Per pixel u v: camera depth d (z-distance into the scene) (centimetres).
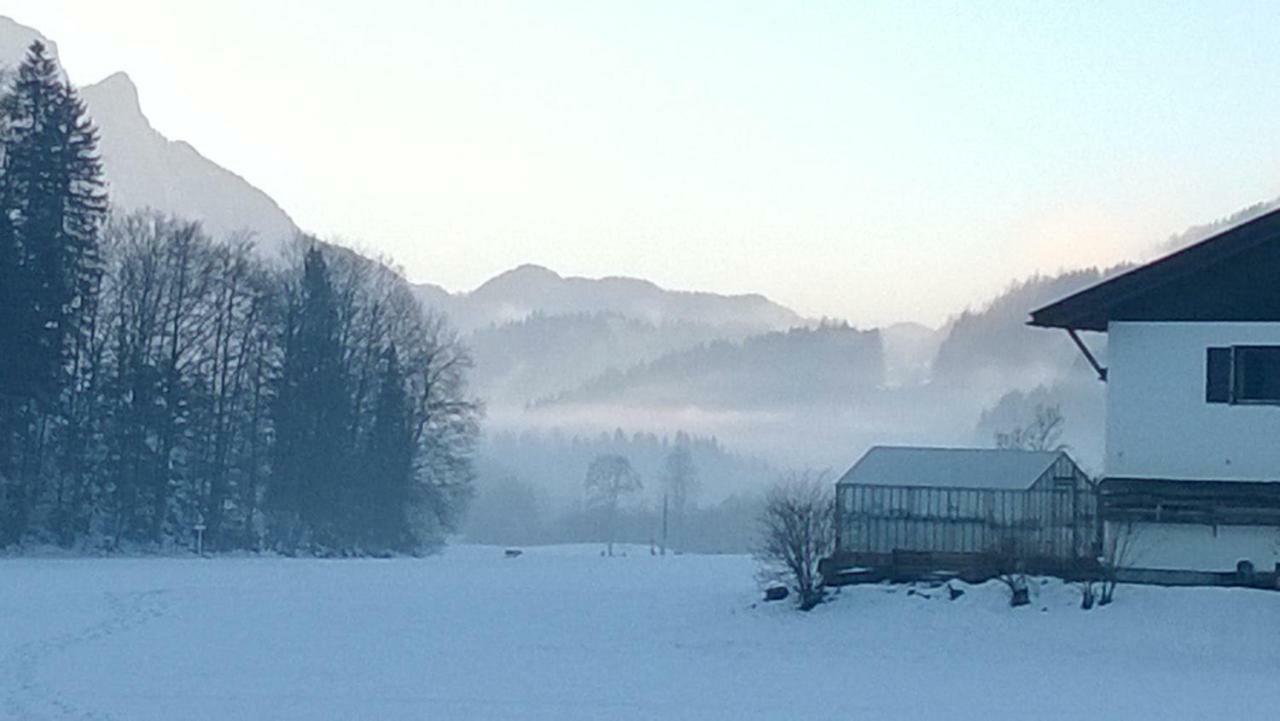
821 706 2167
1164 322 3234
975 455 3509
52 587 4438
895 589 3250
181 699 2152
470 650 2902
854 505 3356
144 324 7769
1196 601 3019
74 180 7025
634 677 2506
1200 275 3219
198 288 8019
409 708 2100
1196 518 3152
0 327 6619
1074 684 2442
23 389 6681
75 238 6975
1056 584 3145
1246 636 2859
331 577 5397
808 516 3347
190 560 7094
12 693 2181
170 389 7825
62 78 7588
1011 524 3259
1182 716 2081
